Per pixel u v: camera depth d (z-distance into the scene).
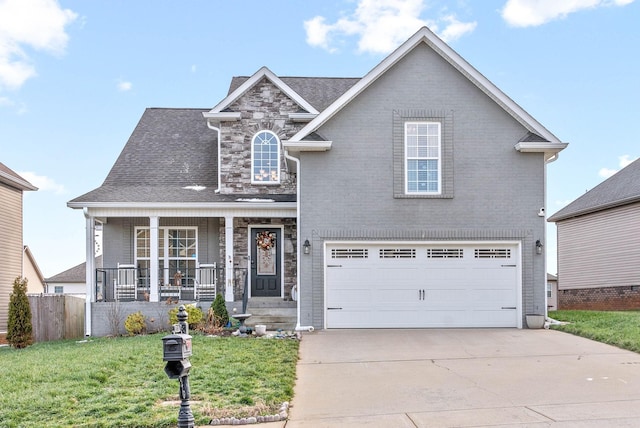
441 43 15.28
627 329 12.86
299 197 15.12
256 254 18.55
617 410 7.23
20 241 21.44
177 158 20.09
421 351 11.81
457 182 15.28
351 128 15.28
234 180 18.58
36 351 13.23
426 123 15.40
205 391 8.24
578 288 26.30
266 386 8.63
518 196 15.30
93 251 16.73
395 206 15.17
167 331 15.48
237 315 14.14
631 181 23.58
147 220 18.77
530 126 15.30
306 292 14.95
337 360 11.00
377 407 7.70
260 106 18.88
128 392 8.07
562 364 10.27
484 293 15.17
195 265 18.70
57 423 6.75
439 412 7.36
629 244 22.61
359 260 15.14
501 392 8.34
